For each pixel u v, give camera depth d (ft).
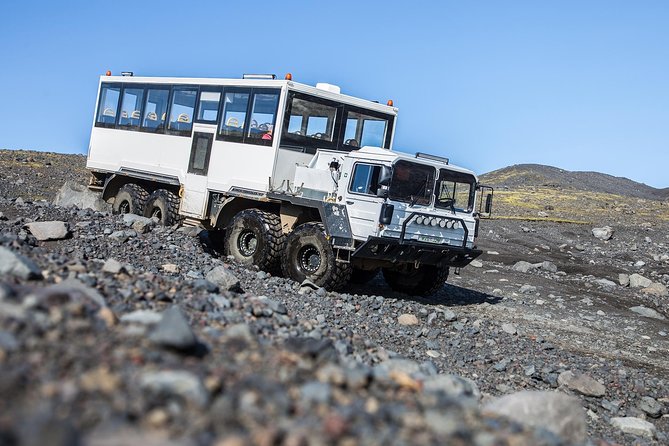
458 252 44.27
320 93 46.24
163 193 53.47
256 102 46.42
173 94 53.67
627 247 93.25
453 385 18.84
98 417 10.91
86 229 42.29
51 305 15.80
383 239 40.24
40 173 122.01
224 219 48.93
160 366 13.58
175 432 11.02
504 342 37.22
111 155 59.72
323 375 14.98
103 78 61.52
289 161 45.50
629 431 28.68
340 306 37.78
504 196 152.66
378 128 50.29
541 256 81.76
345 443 11.27
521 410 18.45
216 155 48.88
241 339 17.52
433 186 42.75
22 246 27.55
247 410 12.18
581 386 32.19
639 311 56.13
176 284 26.99
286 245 43.78
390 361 22.27
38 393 11.33
